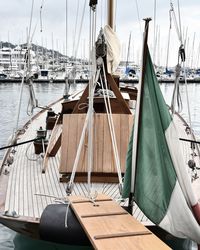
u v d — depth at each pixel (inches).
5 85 1851.6
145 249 139.3
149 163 176.4
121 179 217.6
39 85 1781.5
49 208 181.9
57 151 288.0
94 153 242.2
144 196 176.9
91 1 188.4
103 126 252.8
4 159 283.6
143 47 173.9
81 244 173.6
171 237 182.5
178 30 247.8
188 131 376.8
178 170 170.2
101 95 276.4
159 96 174.7
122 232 152.5
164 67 1616.6
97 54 242.7
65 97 475.2
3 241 246.2
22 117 831.7
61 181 236.8
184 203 166.4
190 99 1320.1
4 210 194.7
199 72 2246.6
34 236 189.3
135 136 177.5
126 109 272.1
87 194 203.2
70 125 256.1
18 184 233.5
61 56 1878.7
